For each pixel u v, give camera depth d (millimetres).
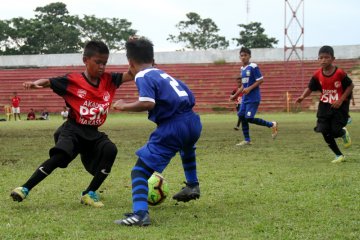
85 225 4492
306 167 8000
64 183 6754
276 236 4066
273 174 7285
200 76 42219
